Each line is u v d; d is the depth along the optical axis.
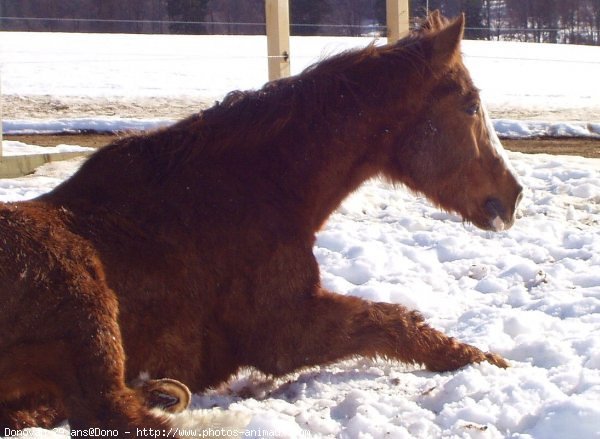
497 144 4.21
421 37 4.14
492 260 5.10
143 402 3.57
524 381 3.82
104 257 3.68
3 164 6.70
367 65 4.09
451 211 4.23
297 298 3.95
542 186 6.33
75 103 12.54
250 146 3.97
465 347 4.07
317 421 3.71
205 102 12.87
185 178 3.89
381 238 5.45
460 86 4.11
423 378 4.04
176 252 3.79
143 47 20.81
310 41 20.67
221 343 3.93
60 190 3.84
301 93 4.04
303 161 4.01
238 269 3.88
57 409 3.78
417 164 4.14
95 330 3.53
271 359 3.96
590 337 4.10
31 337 3.51
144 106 12.34
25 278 3.50
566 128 9.68
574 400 3.57
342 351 3.98
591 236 5.31
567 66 18.19
